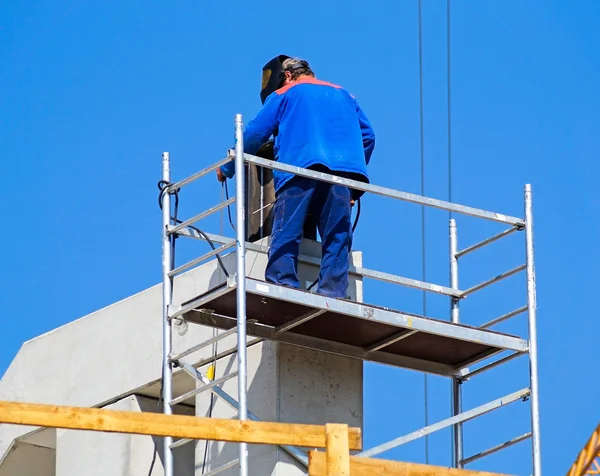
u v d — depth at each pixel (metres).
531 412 21.33
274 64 22.81
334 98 21.88
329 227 21.27
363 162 21.61
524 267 22.12
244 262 19.95
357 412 21.95
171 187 21.41
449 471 17.92
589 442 16.77
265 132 21.73
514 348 21.58
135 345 23.42
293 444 17.34
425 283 22.88
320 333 21.66
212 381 20.25
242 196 20.20
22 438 24.81
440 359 22.67
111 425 16.89
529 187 22.25
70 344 24.44
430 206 21.64
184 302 22.16
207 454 21.88
